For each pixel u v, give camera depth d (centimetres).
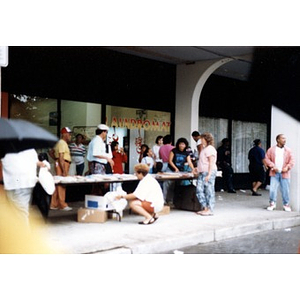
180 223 907
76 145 1172
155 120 1380
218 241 841
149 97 1350
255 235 905
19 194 711
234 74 1552
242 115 1698
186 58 1316
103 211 890
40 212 784
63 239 739
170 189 1106
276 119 1172
